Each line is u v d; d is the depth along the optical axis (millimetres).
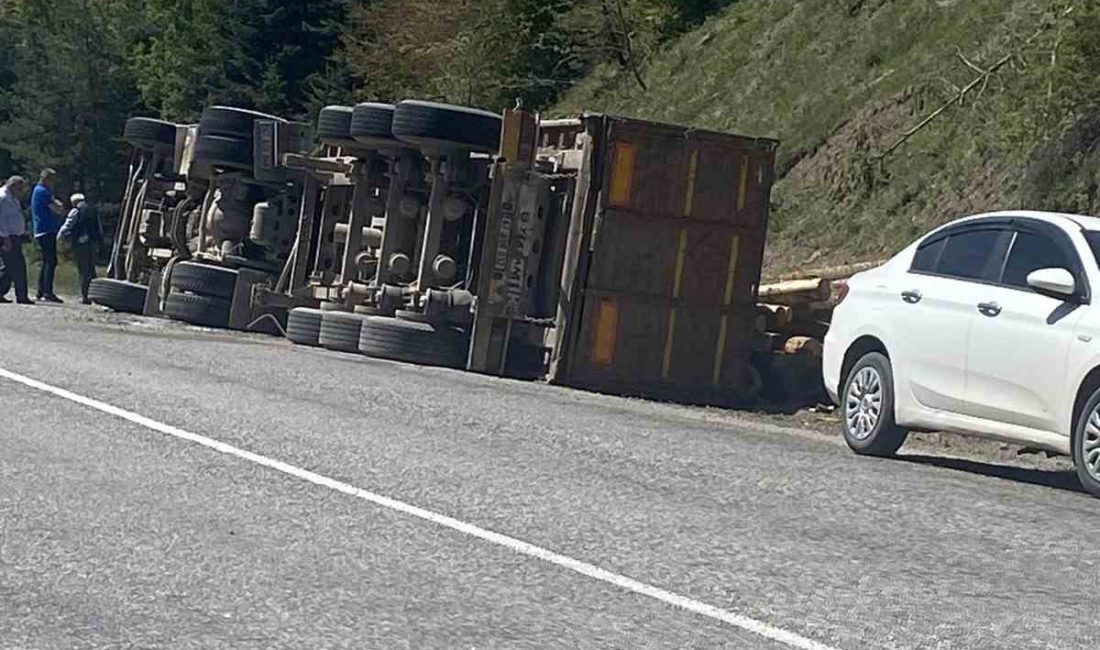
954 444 18797
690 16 50531
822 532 11516
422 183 25047
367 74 58344
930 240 16172
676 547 10727
